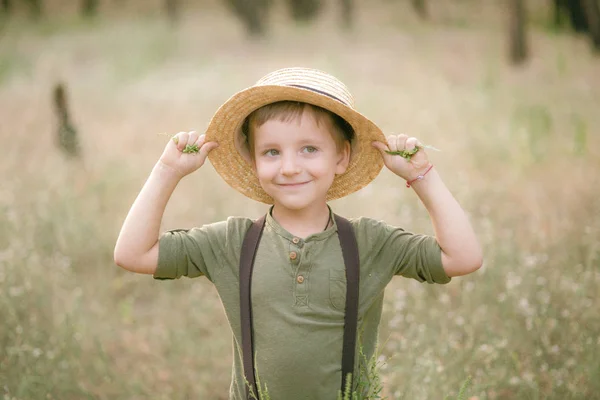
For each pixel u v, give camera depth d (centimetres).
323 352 204
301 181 204
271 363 205
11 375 332
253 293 206
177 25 2153
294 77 210
